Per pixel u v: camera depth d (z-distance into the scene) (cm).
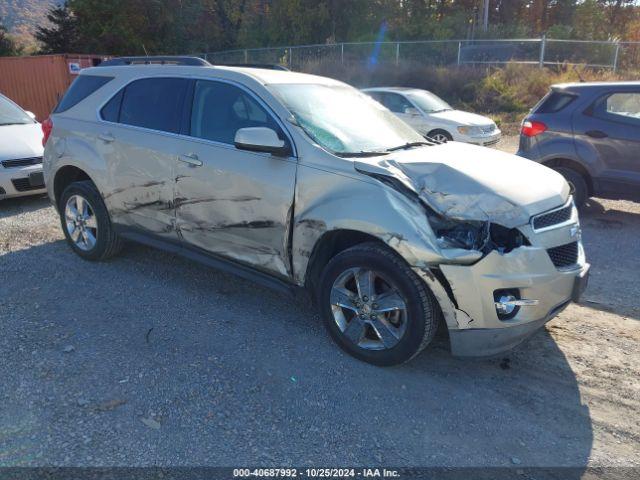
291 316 434
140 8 3272
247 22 3791
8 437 286
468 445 295
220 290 480
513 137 1540
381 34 3122
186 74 457
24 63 1972
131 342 385
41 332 394
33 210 726
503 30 2873
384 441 296
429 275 323
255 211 397
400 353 347
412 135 466
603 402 337
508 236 333
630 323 441
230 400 324
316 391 337
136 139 468
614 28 3856
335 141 394
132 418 304
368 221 338
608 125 695
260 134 372
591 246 632
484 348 335
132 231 493
